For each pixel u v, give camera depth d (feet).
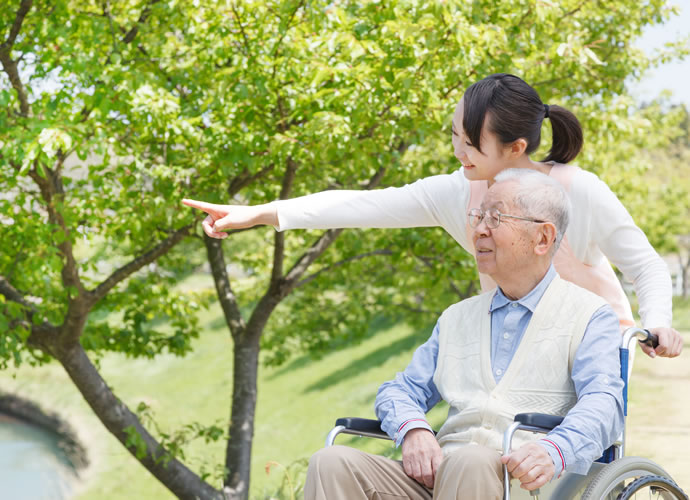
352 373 78.59
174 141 23.75
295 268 27.32
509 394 7.72
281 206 9.45
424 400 8.44
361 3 22.13
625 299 9.16
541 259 7.91
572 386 7.73
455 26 19.21
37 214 21.24
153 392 90.68
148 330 29.86
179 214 22.39
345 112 21.24
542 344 7.75
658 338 8.03
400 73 19.72
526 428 7.02
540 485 6.77
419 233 27.63
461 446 7.68
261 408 76.18
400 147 25.50
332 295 48.42
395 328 88.58
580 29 27.07
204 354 102.12
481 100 8.48
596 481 7.26
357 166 22.07
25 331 21.75
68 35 20.45
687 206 74.02
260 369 90.79
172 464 25.54
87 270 28.02
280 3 20.20
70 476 69.21
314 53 21.45
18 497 63.10
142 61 23.72
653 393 39.78
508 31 22.54
